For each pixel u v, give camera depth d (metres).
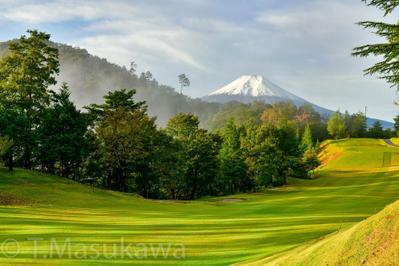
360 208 39.06
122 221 30.16
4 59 63.38
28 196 44.25
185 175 74.19
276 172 83.94
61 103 64.75
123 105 70.31
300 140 148.00
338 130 178.75
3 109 57.34
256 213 38.34
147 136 69.50
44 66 65.75
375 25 18.03
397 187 65.56
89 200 46.91
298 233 22.00
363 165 115.56
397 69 18.23
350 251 10.60
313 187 78.88
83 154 62.44
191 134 82.75
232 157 79.50
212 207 46.38
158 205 48.25
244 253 17.75
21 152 62.66
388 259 9.26
